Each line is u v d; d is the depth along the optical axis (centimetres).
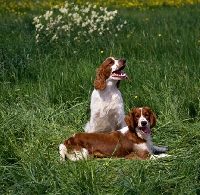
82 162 783
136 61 1360
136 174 747
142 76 1220
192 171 751
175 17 2141
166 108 1052
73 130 1012
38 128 982
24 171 780
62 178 750
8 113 1030
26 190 718
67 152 850
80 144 852
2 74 1304
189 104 1067
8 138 891
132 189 698
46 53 1497
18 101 1141
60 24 1723
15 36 1725
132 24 1919
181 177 746
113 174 780
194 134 943
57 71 1302
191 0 2920
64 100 1158
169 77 1208
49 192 721
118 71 945
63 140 944
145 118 832
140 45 1541
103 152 850
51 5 2791
